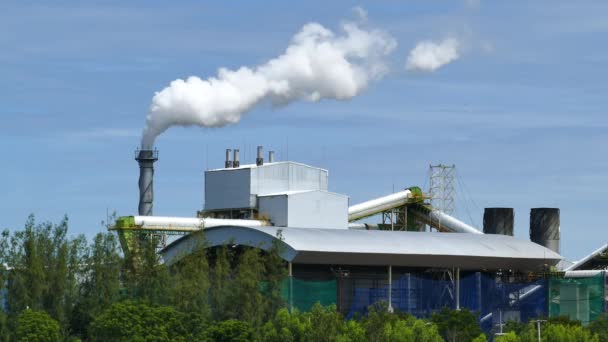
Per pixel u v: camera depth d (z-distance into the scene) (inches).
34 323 7829.7
